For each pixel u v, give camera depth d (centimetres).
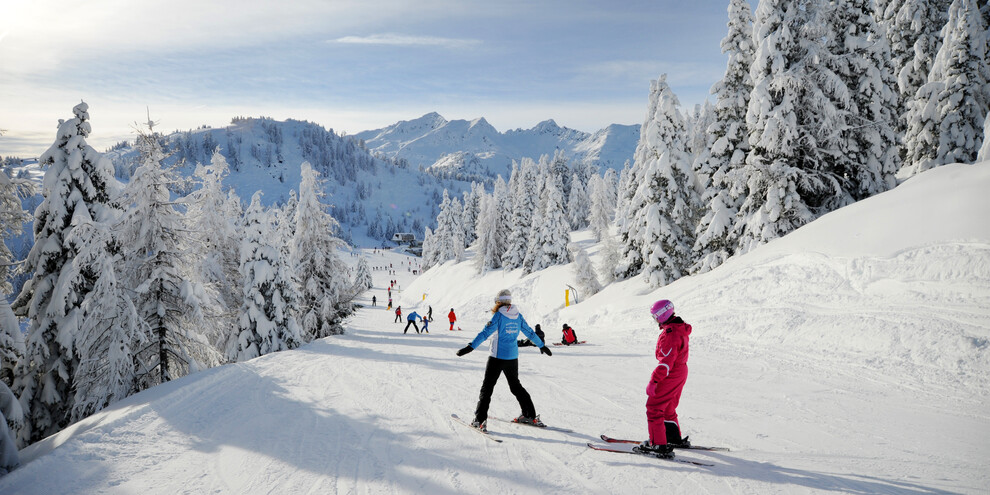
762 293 1530
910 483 389
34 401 1438
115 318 1270
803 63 1909
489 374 600
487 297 4631
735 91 2228
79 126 1464
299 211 2661
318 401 808
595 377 962
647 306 2042
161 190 1411
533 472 444
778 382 847
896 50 3200
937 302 1031
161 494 426
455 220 7956
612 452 491
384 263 15838
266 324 1961
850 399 715
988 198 1220
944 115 2481
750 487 388
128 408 743
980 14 2525
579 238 6159
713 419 627
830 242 1509
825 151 1920
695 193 2594
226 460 513
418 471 459
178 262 1438
